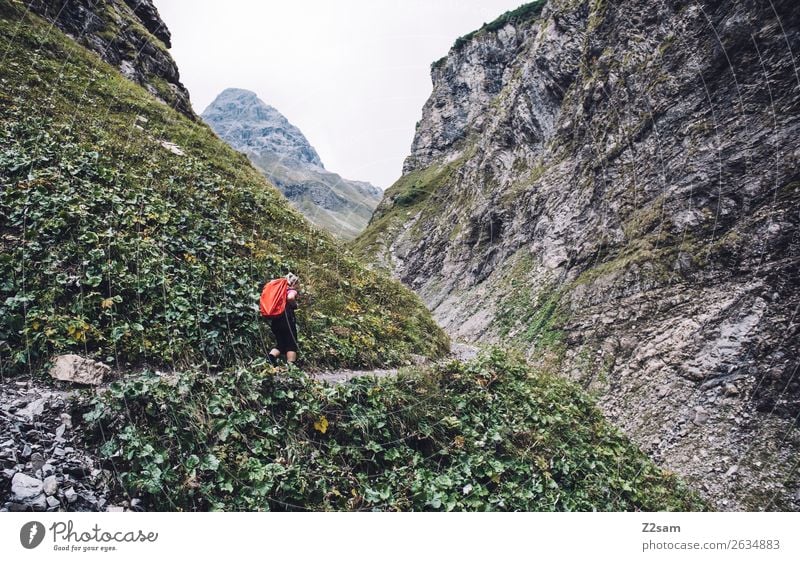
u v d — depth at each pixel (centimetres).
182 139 1848
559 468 950
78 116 1513
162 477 595
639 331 1980
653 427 1571
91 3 2508
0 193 984
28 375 697
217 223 1341
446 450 854
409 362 1270
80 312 819
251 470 646
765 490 1226
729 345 1598
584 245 2794
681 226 2112
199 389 745
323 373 1028
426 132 10544
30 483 523
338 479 715
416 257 6512
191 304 955
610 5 3466
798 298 1541
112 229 1024
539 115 4716
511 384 1152
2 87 1420
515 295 3275
